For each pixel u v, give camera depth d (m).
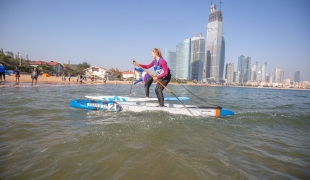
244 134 3.79
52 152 2.45
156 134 3.30
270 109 8.09
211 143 3.09
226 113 5.75
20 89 12.36
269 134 3.92
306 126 4.88
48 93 10.73
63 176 1.93
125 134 3.21
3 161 2.20
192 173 2.09
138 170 2.08
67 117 4.55
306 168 2.39
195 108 5.72
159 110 5.71
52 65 71.56
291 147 3.15
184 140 3.12
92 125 3.77
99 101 6.03
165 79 5.76
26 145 2.67
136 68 7.87
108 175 1.97
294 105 10.79
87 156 2.36
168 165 2.22
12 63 54.94
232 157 2.61
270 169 2.33
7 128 3.43
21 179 1.87
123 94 13.12
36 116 4.52
